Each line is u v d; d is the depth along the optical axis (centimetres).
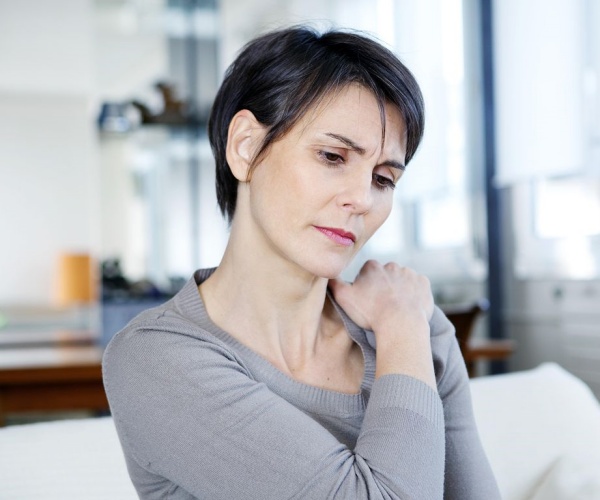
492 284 386
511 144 371
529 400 153
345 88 84
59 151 751
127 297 378
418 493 78
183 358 83
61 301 638
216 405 81
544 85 348
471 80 394
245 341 92
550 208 354
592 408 157
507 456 144
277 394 90
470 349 258
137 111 492
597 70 317
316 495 77
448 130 406
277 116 85
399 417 81
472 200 395
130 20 557
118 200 536
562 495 134
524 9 358
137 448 86
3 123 743
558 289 349
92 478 118
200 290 96
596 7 317
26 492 115
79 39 625
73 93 744
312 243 85
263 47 89
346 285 99
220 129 94
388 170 89
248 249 91
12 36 620
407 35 426
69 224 748
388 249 444
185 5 552
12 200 745
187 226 536
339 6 465
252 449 79
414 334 91
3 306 721
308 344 95
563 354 347
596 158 320
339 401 92
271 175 86
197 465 81
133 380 84
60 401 241
